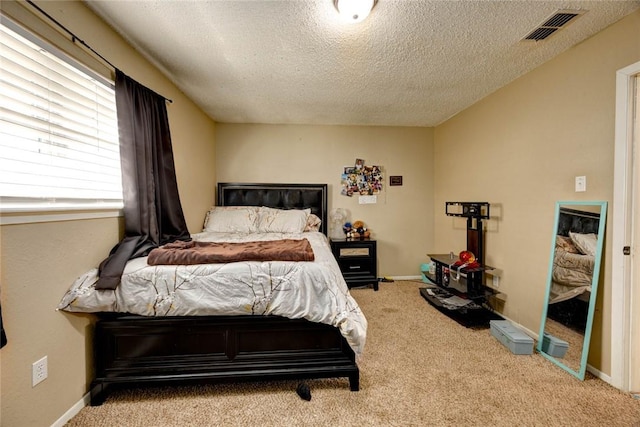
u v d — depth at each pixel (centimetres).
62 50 133
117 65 174
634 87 156
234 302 150
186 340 151
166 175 218
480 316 250
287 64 216
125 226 175
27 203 120
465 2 148
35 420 120
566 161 194
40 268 122
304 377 154
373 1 146
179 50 196
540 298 216
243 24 167
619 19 160
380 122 374
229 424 133
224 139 369
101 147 164
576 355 175
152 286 148
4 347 109
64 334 134
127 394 153
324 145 383
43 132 128
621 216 158
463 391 157
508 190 252
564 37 179
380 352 198
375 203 390
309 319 153
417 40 184
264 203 368
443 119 362
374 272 351
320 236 300
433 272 347
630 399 149
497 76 238
